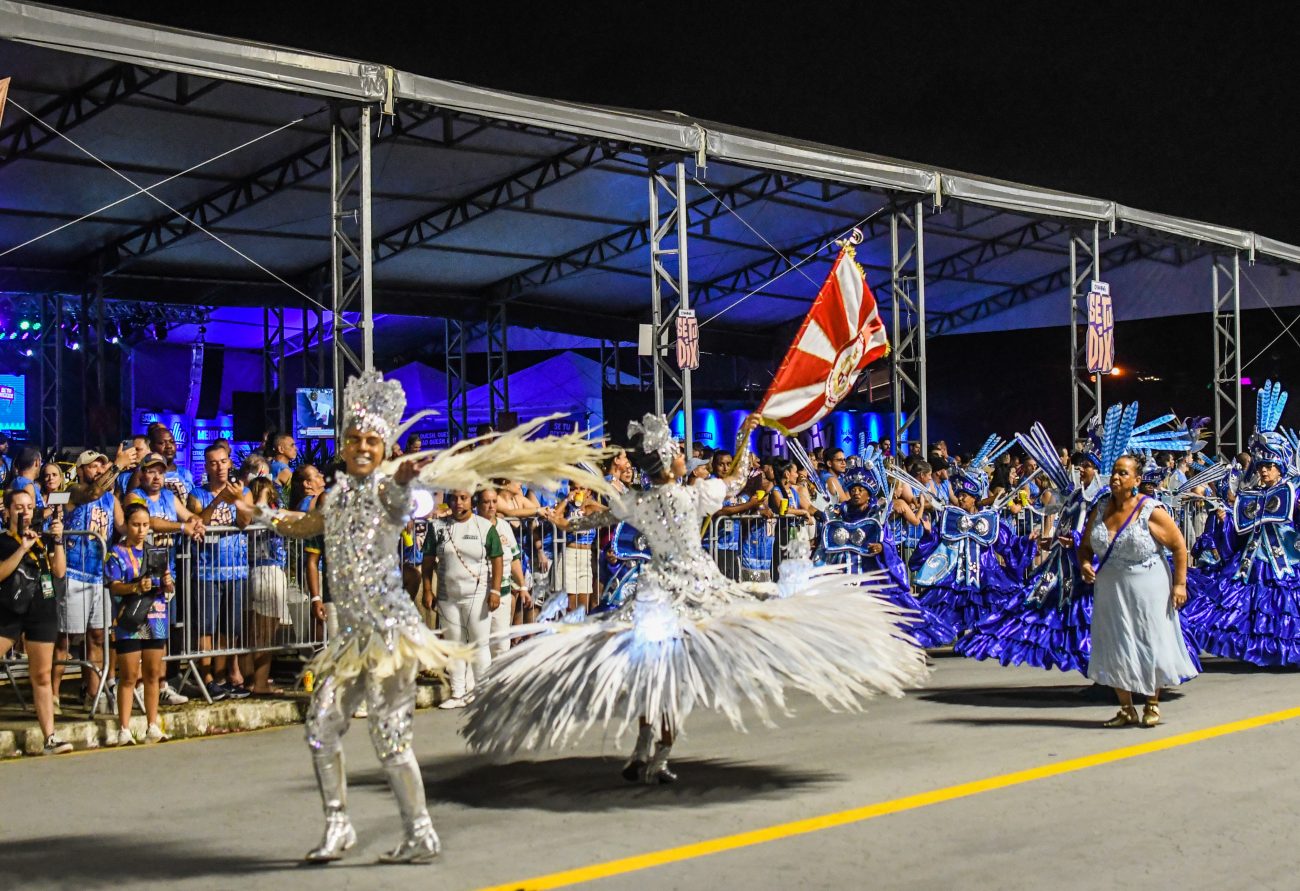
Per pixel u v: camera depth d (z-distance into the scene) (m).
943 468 16.58
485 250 23.23
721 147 16.08
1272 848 5.53
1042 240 26.08
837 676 6.36
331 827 5.55
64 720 8.74
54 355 23.14
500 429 23.94
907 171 18.09
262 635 9.77
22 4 10.84
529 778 7.18
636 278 25.52
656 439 6.86
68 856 5.76
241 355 27.09
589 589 11.55
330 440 21.75
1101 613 8.50
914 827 5.92
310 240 21.52
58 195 18.50
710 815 6.23
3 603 8.16
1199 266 27.31
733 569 12.93
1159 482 12.37
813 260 25.59
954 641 12.23
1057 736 8.15
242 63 12.10
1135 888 4.98
